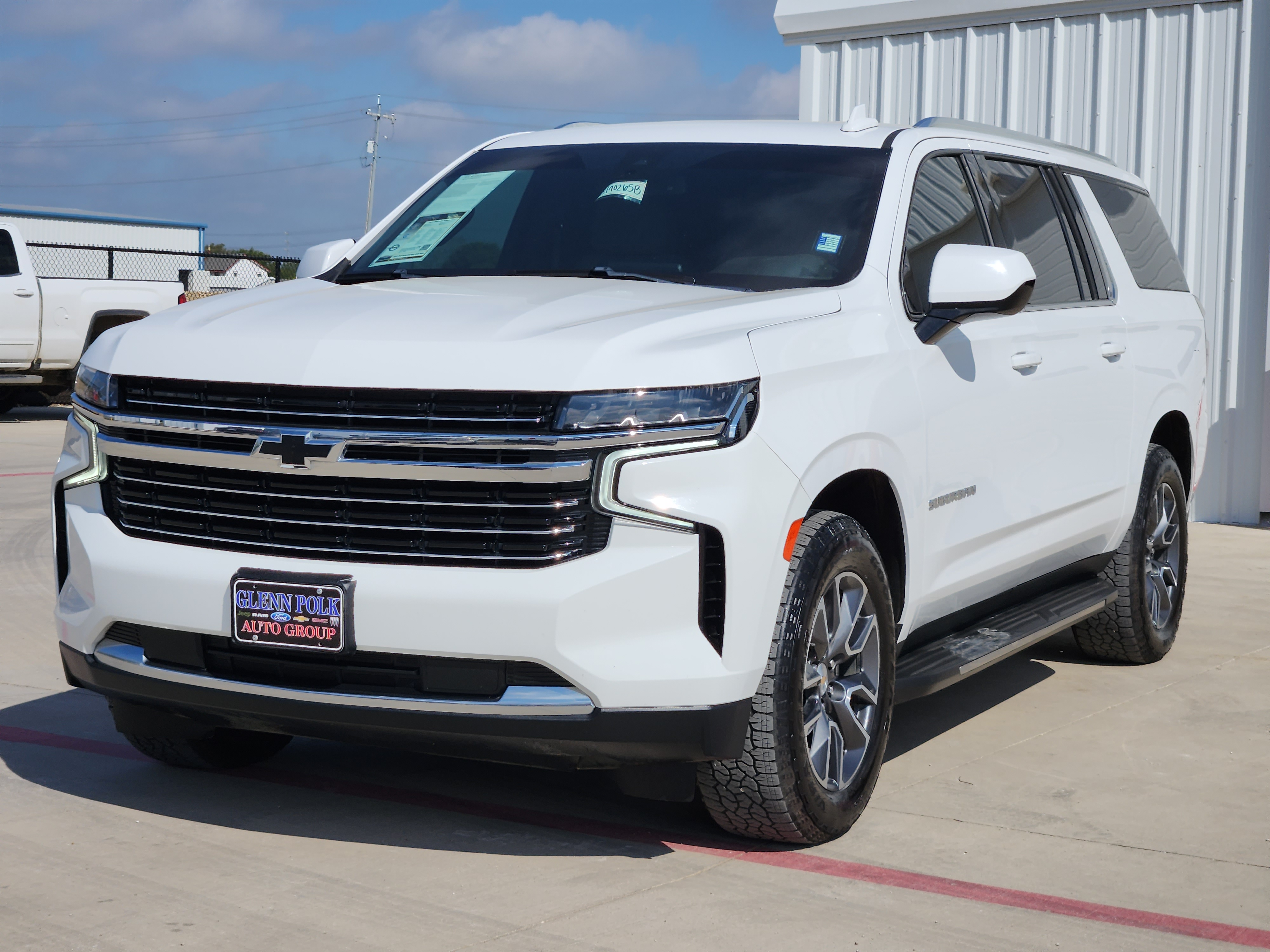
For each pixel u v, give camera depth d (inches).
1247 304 375.2
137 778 157.2
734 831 136.6
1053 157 209.2
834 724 141.0
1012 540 177.3
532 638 118.6
